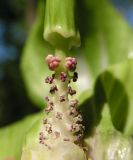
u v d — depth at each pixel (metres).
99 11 0.10
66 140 0.07
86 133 0.08
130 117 0.09
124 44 0.10
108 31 0.10
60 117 0.07
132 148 0.08
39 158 0.07
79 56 0.10
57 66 0.07
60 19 0.07
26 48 0.11
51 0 0.07
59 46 0.07
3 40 0.42
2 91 0.35
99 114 0.08
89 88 0.10
